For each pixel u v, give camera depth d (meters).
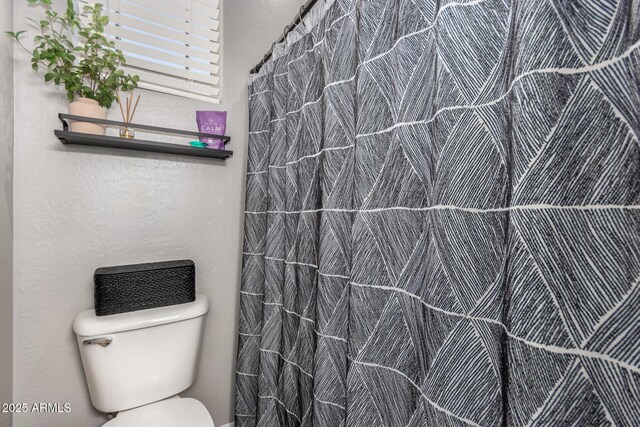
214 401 1.40
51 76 0.97
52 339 1.07
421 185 0.62
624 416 0.32
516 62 0.41
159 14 1.26
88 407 1.12
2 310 0.91
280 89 1.21
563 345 0.36
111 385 1.00
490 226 0.47
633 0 0.33
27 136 1.03
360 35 0.78
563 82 0.36
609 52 0.34
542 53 0.38
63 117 0.98
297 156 1.11
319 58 1.00
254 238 1.31
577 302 0.35
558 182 0.37
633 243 0.32
